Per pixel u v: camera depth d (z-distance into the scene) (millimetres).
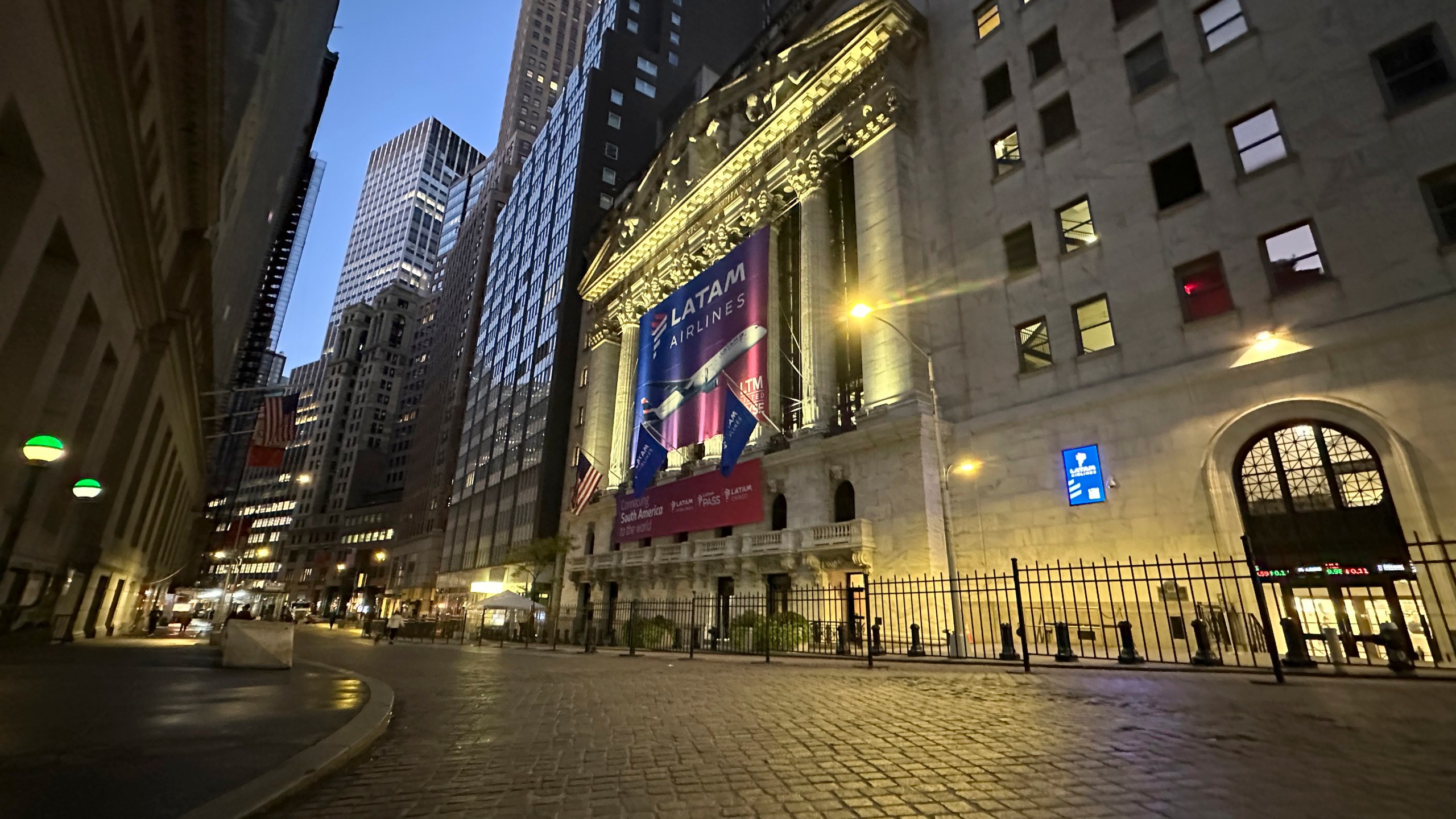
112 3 9742
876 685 11109
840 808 4227
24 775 4211
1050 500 22453
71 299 12508
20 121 8883
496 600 35531
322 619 100188
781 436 34406
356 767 5316
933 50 32719
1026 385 24391
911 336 28531
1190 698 8609
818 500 30312
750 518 33500
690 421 39375
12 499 13117
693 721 7629
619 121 78500
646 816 4082
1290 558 17188
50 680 9133
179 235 19719
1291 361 17859
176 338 22375
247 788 4199
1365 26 18344
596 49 88312
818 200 36594
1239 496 18422
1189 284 20672
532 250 82125
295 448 150000
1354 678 10477
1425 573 14977
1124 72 24000
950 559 17953
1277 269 18844
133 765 4652
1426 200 16625
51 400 14430
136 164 13086
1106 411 21594
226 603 70812
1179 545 19031
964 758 5539
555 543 50156
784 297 40094
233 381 79625
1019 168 26828
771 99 42188
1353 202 17672
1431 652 13289
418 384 139000
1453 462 15070
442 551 88250
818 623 21047
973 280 27375
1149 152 22516
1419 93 17219
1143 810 4074
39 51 8656
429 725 7438
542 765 5438
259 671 12062
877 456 28000
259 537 142500
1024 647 12938
